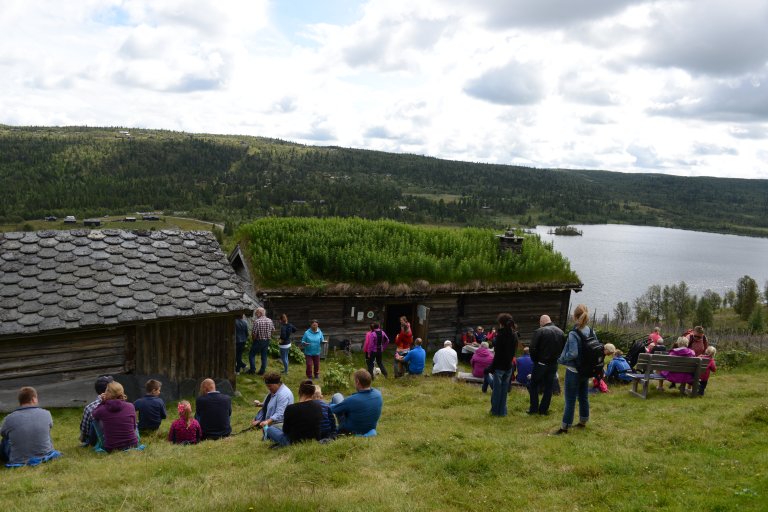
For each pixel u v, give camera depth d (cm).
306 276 2186
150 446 927
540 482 705
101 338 1305
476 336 2261
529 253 2638
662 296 12131
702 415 1077
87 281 1340
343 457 784
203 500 625
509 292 2488
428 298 2412
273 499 608
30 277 1305
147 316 1301
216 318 1428
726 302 12700
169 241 1552
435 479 709
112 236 1495
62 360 1265
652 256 19962
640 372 1406
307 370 1650
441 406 1257
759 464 734
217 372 1441
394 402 1295
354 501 614
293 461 774
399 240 2617
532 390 1106
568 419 931
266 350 1689
